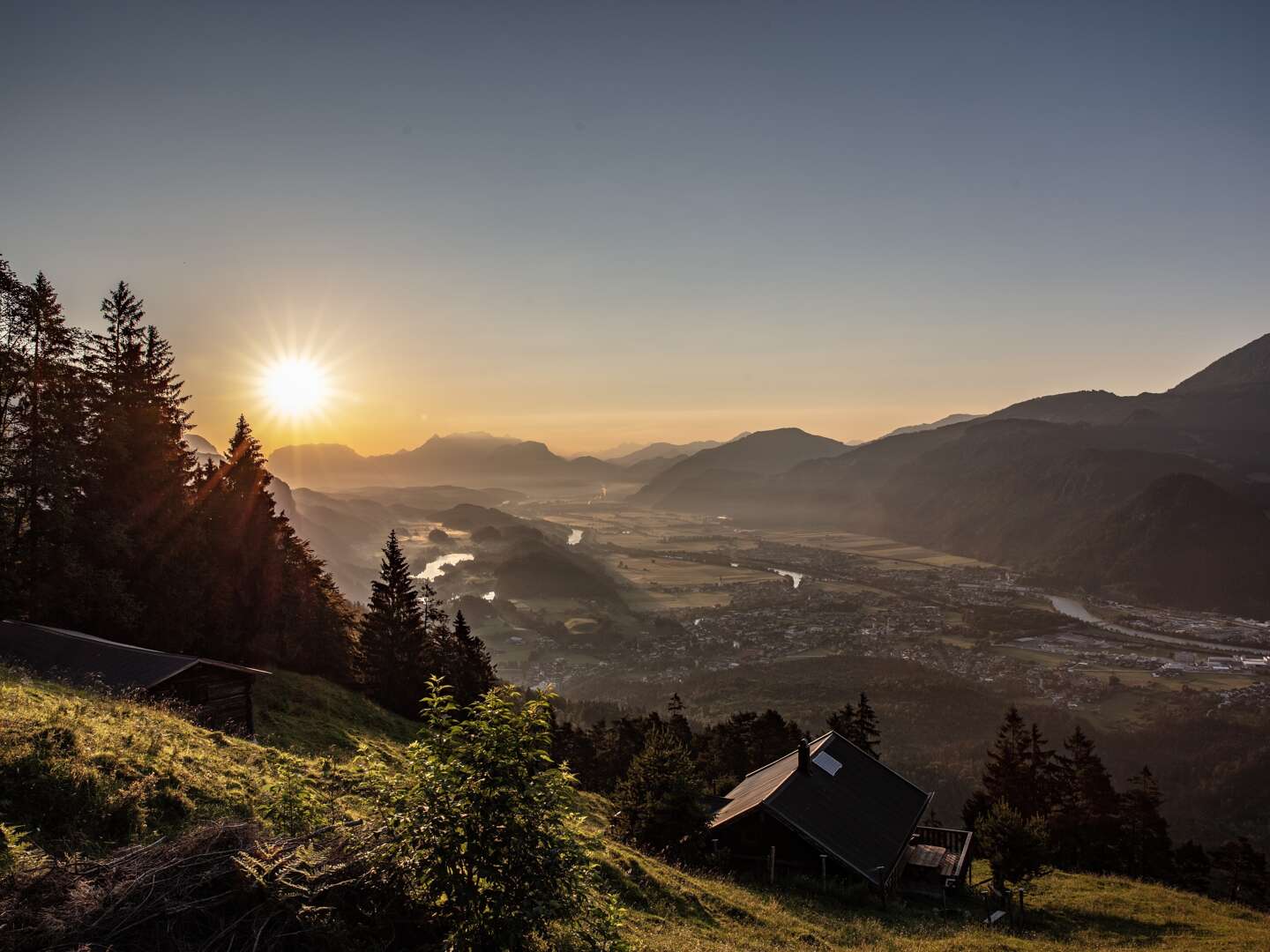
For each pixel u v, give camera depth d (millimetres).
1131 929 31188
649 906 20688
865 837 33438
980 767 141000
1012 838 35219
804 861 31938
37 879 8414
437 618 81125
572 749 78188
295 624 65875
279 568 65812
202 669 32562
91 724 18062
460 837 9305
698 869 30359
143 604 50000
